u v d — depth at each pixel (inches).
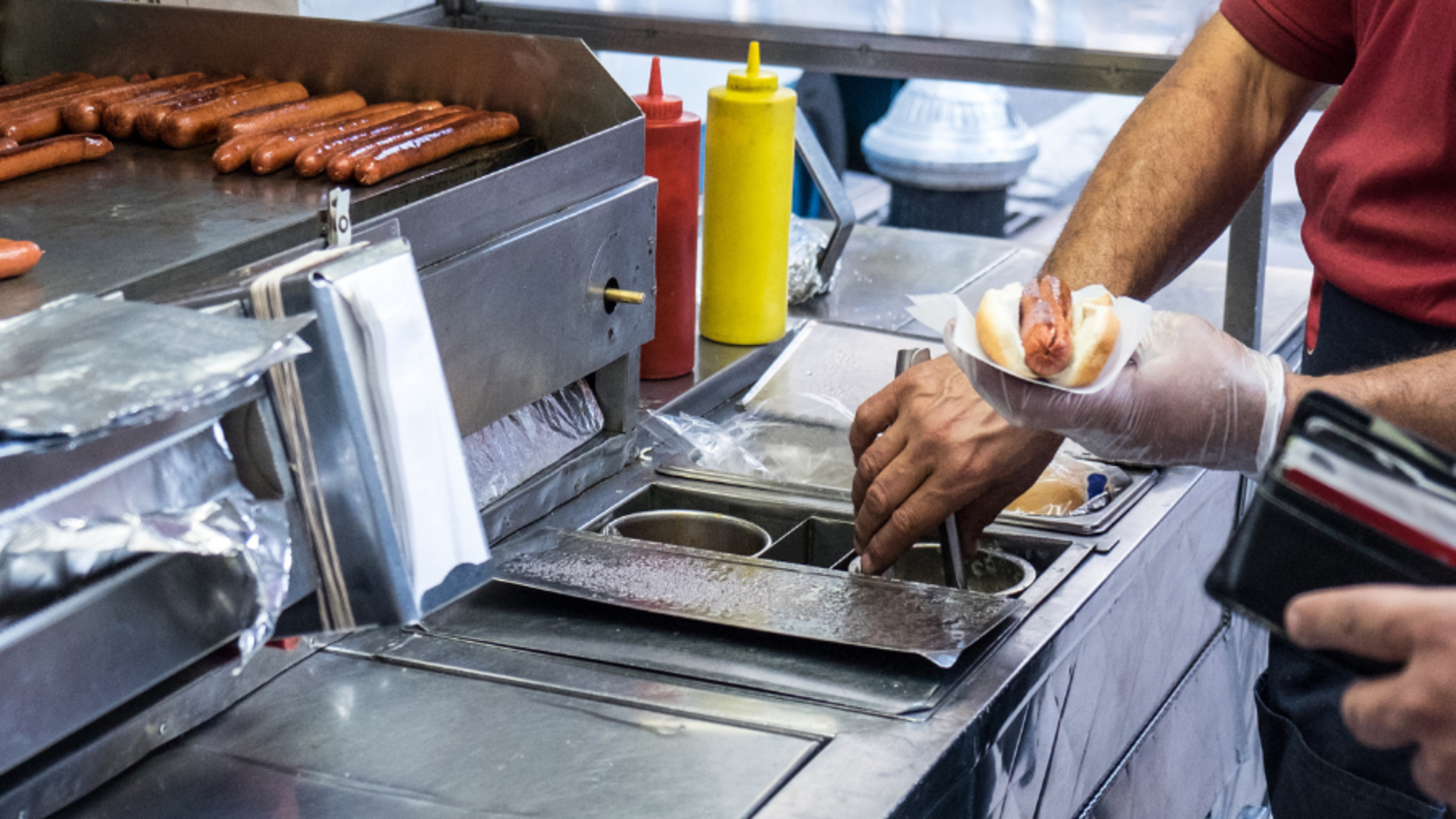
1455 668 29.5
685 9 84.9
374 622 35.7
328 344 32.7
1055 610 49.7
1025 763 47.8
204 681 42.2
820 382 72.9
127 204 50.4
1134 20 77.2
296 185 53.2
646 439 64.6
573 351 55.6
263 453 34.3
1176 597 62.5
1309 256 55.0
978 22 79.0
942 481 50.5
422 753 40.9
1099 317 39.6
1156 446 42.0
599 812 37.7
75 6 66.9
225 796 39.0
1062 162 241.0
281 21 63.8
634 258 58.4
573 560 51.4
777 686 44.4
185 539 31.7
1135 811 61.1
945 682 44.6
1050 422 40.1
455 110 59.7
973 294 85.4
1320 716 52.5
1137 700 59.5
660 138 65.0
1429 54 47.3
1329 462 31.5
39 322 30.7
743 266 72.9
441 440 35.3
